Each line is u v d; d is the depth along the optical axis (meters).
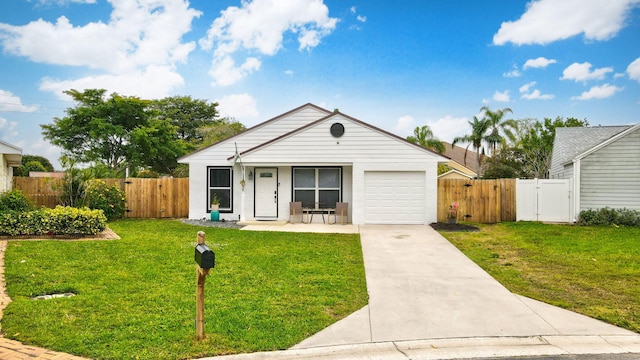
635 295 6.20
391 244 10.52
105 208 14.91
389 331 4.79
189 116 50.59
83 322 4.71
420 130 37.69
